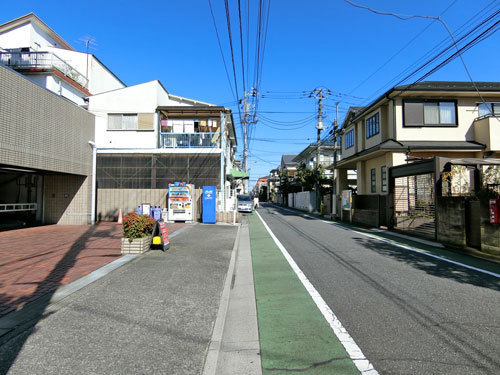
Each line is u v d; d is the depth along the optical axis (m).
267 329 4.05
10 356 3.08
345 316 4.40
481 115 17.20
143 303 4.63
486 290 5.51
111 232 11.86
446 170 11.18
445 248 9.78
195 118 22.28
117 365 2.98
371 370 3.02
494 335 3.75
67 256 7.59
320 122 26.64
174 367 2.99
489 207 8.84
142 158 19.47
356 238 11.98
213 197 16.55
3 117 9.82
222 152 19.45
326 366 3.12
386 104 18.11
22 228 13.19
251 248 10.40
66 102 13.15
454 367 3.05
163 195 16.86
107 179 19.38
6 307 4.30
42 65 18.94
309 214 27.17
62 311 4.21
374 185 19.59
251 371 3.09
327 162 40.34
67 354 3.15
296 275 6.71
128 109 20.70
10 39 22.20
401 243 10.72
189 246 9.52
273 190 70.69
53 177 14.92
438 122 17.06
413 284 5.89
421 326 4.02
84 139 14.48
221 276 6.30
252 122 22.69
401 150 16.02
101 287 5.27
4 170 12.14
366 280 6.18
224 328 4.17
